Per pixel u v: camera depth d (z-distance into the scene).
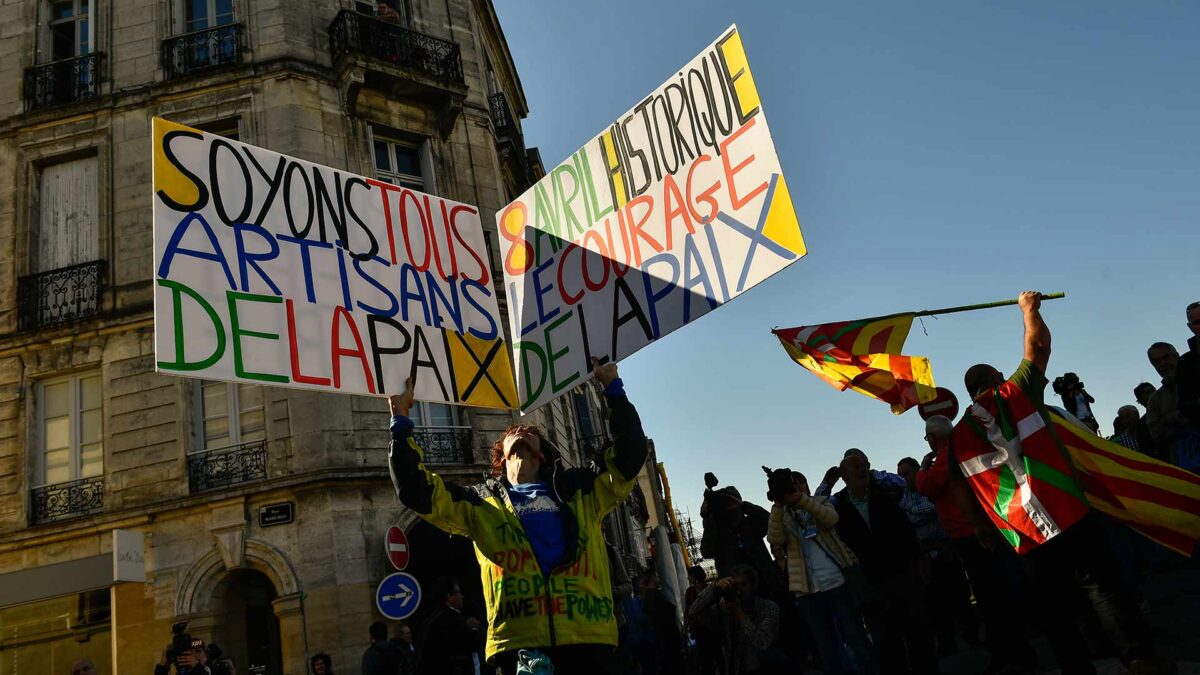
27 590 13.38
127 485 14.14
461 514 3.10
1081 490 4.09
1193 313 7.03
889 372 6.33
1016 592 6.08
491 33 22.94
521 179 21.34
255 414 14.39
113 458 14.30
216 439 14.41
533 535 3.12
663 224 4.87
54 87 16.52
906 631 5.57
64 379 15.07
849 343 6.53
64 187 16.08
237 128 16.27
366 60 16.34
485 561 3.12
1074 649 4.23
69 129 16.12
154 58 16.44
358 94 16.67
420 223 5.28
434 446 14.88
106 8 16.88
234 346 4.28
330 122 16.22
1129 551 7.18
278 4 16.67
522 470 3.35
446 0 19.23
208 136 4.58
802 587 6.39
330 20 17.14
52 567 13.44
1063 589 4.21
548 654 2.95
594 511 3.26
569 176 5.39
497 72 23.61
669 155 4.91
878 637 5.66
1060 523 4.02
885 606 5.59
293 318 4.53
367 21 17.00
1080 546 4.09
